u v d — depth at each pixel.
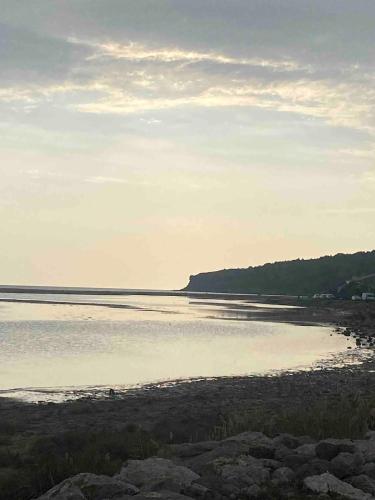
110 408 22.50
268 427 14.89
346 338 60.28
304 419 15.17
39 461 11.55
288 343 53.84
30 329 62.28
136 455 12.80
